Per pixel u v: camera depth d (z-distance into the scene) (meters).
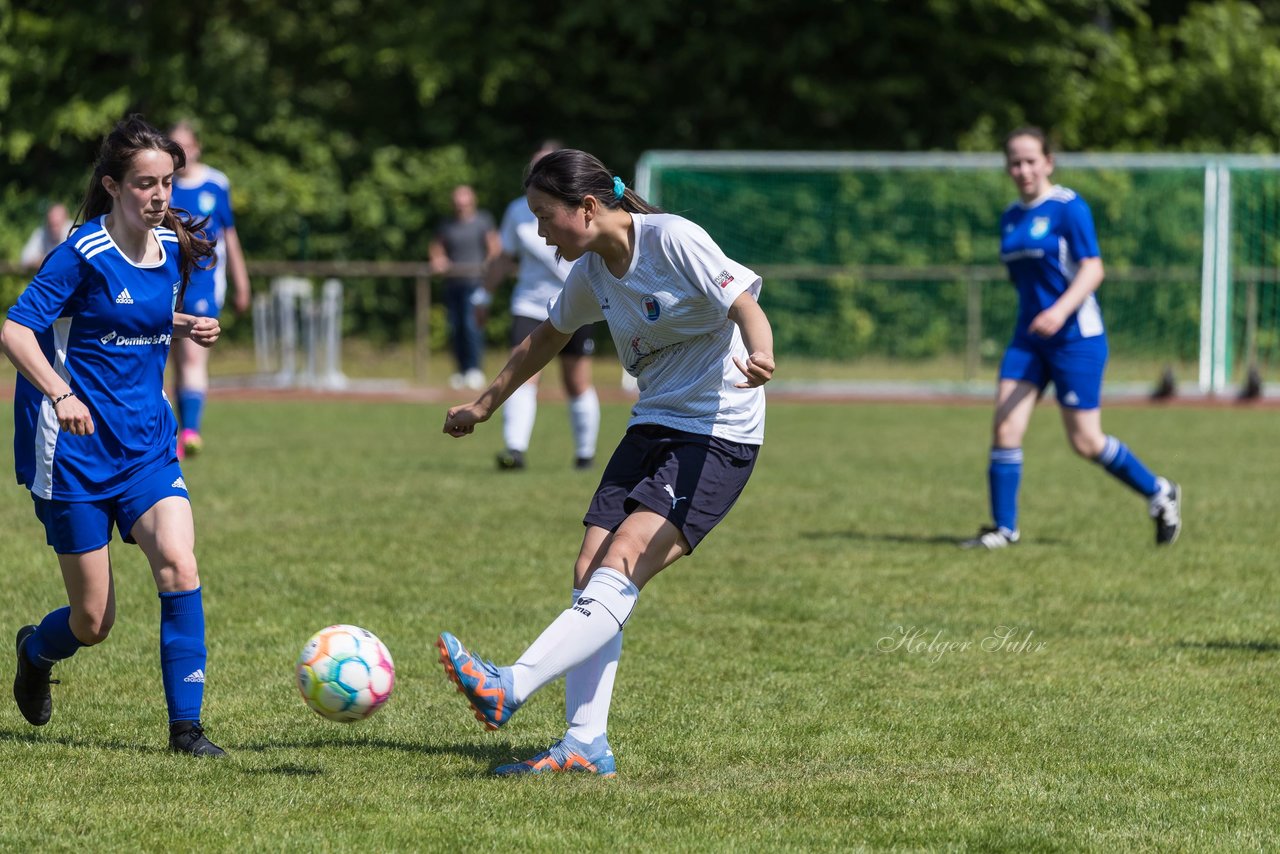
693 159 61.16
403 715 15.09
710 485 12.95
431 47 71.88
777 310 67.06
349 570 22.38
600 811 12.08
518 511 28.27
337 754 13.71
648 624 19.25
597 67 74.31
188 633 13.62
